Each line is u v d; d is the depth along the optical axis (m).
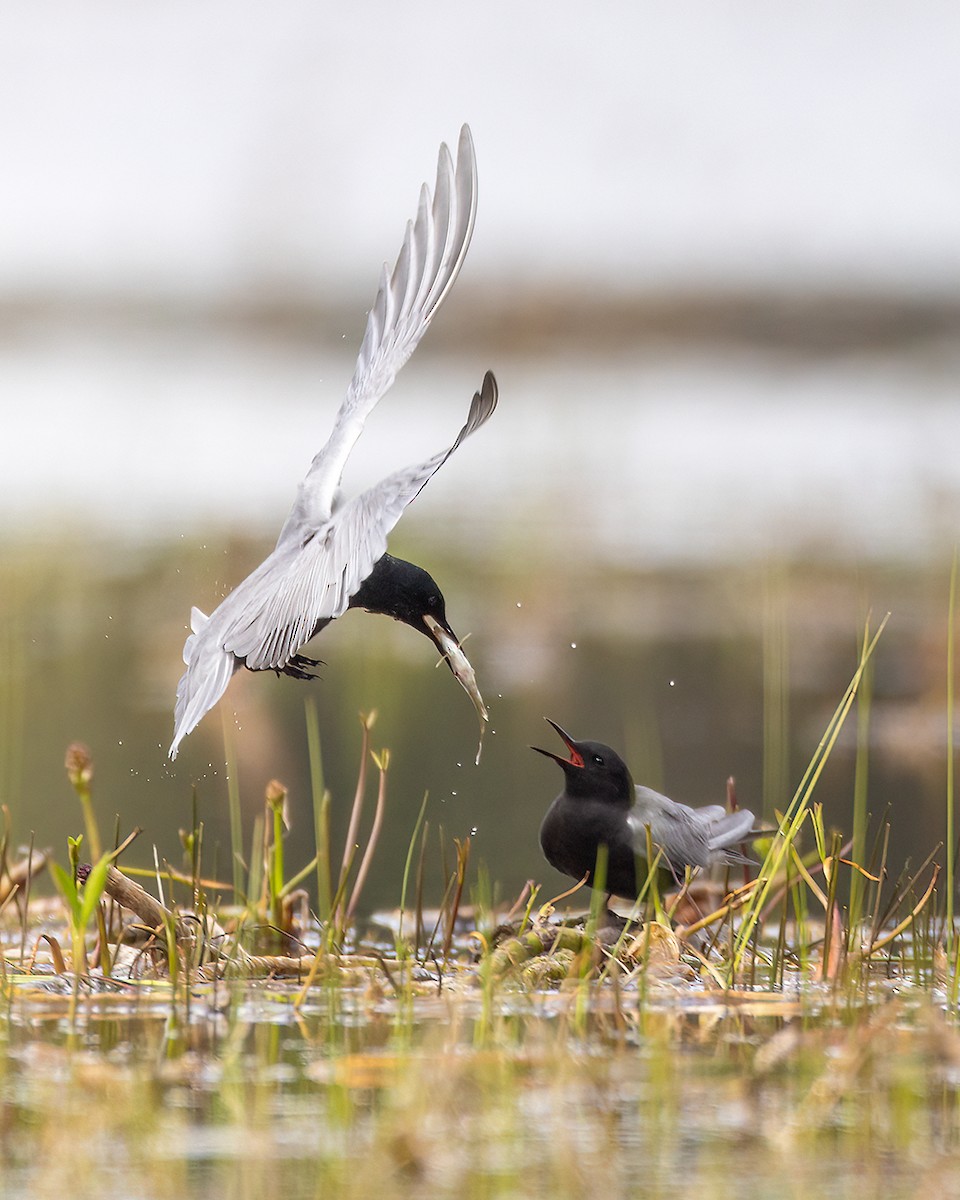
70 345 49.53
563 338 45.66
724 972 8.91
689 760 14.79
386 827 13.26
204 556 22.42
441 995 8.41
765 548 23.77
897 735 15.69
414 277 9.45
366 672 18.64
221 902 11.37
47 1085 6.93
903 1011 8.16
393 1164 6.10
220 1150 6.26
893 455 32.56
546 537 24.61
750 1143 6.36
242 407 39.78
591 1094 6.85
